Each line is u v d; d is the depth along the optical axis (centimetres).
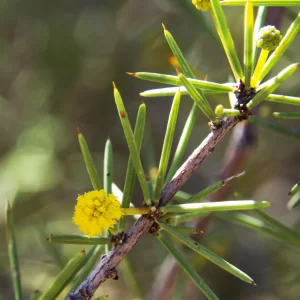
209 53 66
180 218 24
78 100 83
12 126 82
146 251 61
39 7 80
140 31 79
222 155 72
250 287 59
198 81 22
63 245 47
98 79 82
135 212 22
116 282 60
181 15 61
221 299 59
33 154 74
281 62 53
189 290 51
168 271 30
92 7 82
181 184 22
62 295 29
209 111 22
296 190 23
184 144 23
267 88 21
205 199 30
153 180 27
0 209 70
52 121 80
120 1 81
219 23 22
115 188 23
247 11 21
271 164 63
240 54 60
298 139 27
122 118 22
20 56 82
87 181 80
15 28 81
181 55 22
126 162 82
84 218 21
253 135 30
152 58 76
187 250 32
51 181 73
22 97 83
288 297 50
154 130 80
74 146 82
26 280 51
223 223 56
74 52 81
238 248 61
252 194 62
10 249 24
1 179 72
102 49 82
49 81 82
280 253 43
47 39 80
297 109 56
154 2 78
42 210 74
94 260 24
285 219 72
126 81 82
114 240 22
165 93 22
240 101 22
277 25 28
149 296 32
